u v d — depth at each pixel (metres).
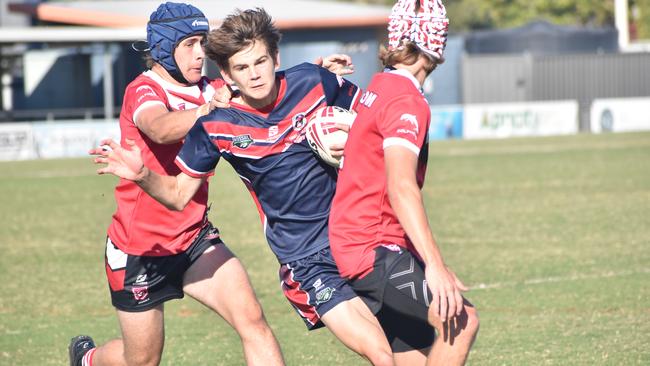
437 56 15.79
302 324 28.48
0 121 143.88
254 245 43.41
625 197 57.62
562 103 133.00
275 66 16.84
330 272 17.11
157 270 19.16
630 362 23.08
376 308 16.16
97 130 117.00
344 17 155.75
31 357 25.30
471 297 31.23
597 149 97.19
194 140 17.00
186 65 18.75
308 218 17.55
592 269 35.50
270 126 17.23
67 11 141.88
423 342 16.47
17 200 65.88
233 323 18.78
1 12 159.50
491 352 24.39
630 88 155.12
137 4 156.00
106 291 34.34
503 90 154.50
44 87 153.38
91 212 58.41
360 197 16.02
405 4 15.71
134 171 15.92
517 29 170.62
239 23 16.30
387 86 15.62
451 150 103.31
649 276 33.88
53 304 32.22
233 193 67.31
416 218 14.23
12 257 41.91
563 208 53.50
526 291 31.91
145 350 19.83
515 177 72.44
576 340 25.36
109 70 130.50
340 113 17.08
